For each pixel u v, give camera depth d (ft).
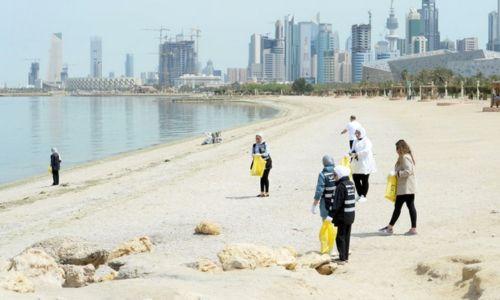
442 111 250.37
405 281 37.86
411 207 50.70
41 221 69.26
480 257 38.47
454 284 35.81
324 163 47.62
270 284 35.01
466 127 163.63
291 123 249.55
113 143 207.72
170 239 54.54
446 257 39.73
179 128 287.07
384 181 82.07
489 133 141.79
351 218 43.75
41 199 87.51
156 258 46.01
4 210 79.15
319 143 148.36
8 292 30.78
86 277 38.34
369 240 49.73
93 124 324.19
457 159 98.78
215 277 37.19
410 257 43.11
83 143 209.56
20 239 59.88
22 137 239.50
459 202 63.26
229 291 33.45
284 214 63.72
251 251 41.19
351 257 44.91
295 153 126.62
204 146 168.86
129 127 297.74
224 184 88.38
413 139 141.69
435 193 69.62
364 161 66.69
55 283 35.45
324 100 561.84
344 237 43.86
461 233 49.60
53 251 42.98
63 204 80.84
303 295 33.88
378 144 134.72
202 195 79.51
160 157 144.77
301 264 41.96
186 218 64.34
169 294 31.60
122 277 39.27
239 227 58.29
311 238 52.49
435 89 418.72
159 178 101.71
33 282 34.76
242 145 161.17
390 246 47.32
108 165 134.82
